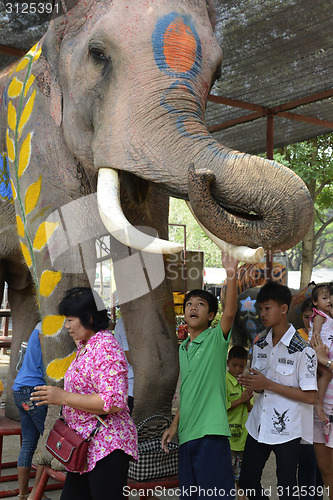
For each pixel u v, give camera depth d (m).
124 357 2.61
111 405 2.50
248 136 8.95
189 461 2.97
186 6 3.11
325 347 3.56
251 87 7.00
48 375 3.38
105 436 2.56
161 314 3.67
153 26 3.01
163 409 3.64
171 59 2.97
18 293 4.84
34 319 4.88
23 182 3.52
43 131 3.48
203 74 3.03
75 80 3.24
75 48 3.27
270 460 4.74
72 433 2.57
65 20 3.37
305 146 14.38
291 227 2.54
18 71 3.87
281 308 3.23
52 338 3.36
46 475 3.37
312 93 7.23
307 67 6.46
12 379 4.67
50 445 2.62
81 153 3.28
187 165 2.78
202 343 3.06
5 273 4.58
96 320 2.66
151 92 2.93
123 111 2.98
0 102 4.02
